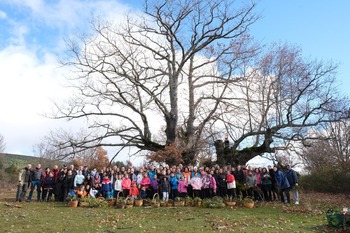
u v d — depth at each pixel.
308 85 23.38
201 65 27.69
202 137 27.64
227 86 26.53
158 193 17.94
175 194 18.08
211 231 10.18
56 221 11.73
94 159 32.53
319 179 30.86
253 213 14.11
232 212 14.28
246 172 19.12
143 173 18.69
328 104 23.16
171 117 26.84
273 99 24.80
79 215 13.20
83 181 18.23
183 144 26.17
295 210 14.91
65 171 18.84
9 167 41.56
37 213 13.55
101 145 26.75
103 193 18.31
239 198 16.84
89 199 16.22
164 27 27.12
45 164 39.75
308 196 25.69
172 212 14.25
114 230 10.30
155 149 26.97
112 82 26.14
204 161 28.28
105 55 25.94
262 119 25.12
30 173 18.58
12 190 30.36
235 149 25.95
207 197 18.31
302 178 32.16
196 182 17.97
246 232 10.07
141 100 27.27
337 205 18.30
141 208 15.61
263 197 19.06
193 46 27.31
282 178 18.14
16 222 11.38
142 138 27.12
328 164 33.66
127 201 16.09
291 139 24.05
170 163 24.50
